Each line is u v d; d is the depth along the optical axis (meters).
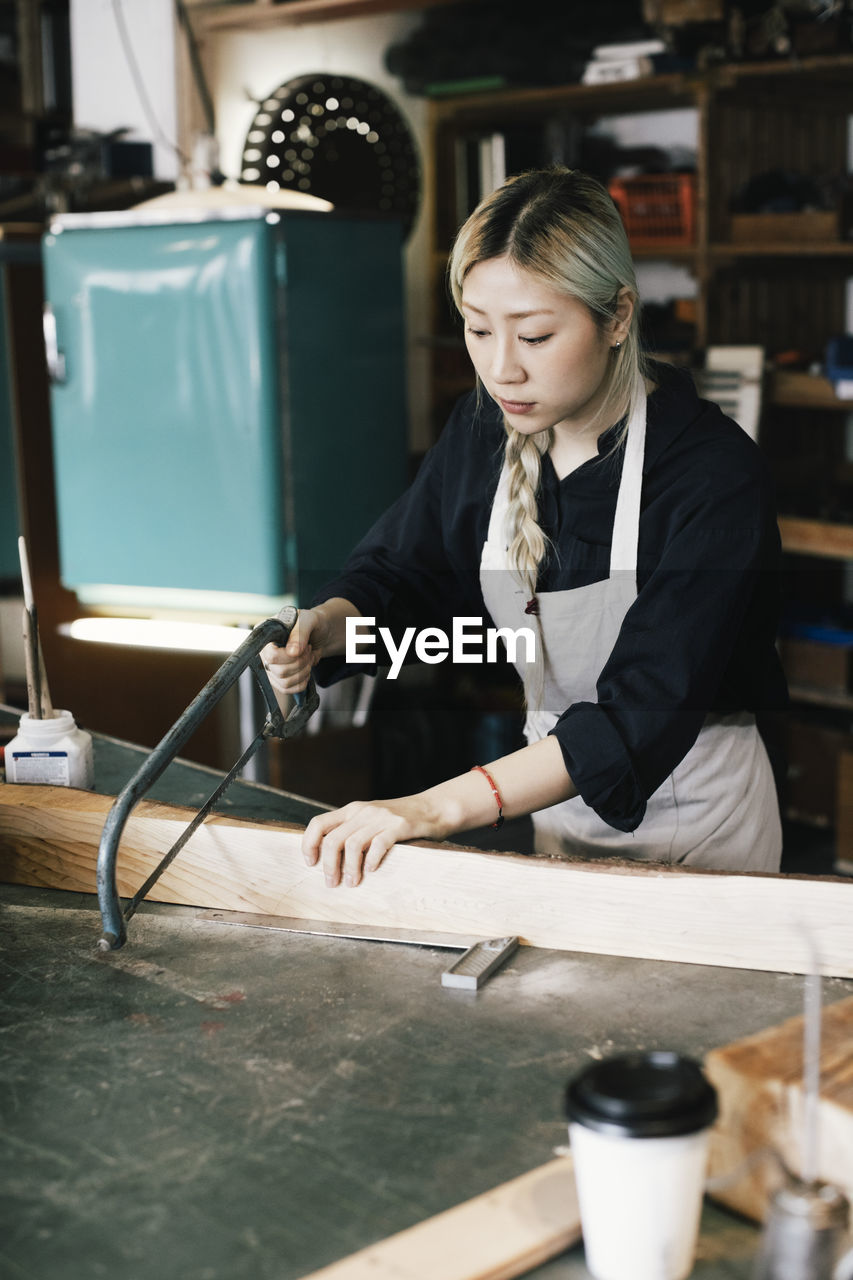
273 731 1.62
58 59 4.52
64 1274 0.92
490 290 1.51
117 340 3.54
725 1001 1.29
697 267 4.13
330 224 3.44
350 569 2.04
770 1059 0.99
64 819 1.58
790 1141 0.95
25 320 4.05
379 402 3.66
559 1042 1.22
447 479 1.99
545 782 1.49
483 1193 1.00
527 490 1.81
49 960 1.41
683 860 1.92
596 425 1.73
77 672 4.15
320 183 4.72
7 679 4.14
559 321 1.51
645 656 1.54
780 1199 0.83
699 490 1.66
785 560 4.38
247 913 1.52
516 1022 1.26
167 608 3.67
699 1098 0.87
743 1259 0.94
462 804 1.49
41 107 4.51
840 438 4.50
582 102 4.55
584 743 1.47
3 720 2.27
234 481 3.46
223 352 3.40
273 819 1.79
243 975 1.36
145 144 4.24
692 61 4.03
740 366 3.85
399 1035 1.24
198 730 4.09
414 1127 1.09
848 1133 0.92
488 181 4.62
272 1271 0.92
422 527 2.03
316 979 1.35
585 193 1.52
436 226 5.00
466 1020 1.26
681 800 1.89
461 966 1.35
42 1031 1.25
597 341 1.55
